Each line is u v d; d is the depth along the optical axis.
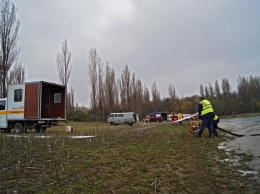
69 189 4.41
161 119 48.53
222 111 66.44
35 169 5.73
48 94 18.03
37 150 8.08
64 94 17.38
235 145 9.37
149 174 5.42
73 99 45.84
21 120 16.03
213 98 70.19
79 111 45.88
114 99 46.41
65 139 11.25
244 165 6.11
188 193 4.34
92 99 41.62
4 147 8.51
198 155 7.45
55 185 4.64
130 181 4.96
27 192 4.26
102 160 6.67
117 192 4.35
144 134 14.33
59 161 6.49
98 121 41.34
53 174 5.35
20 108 15.93
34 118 15.39
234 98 71.31
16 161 6.48
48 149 8.23
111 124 32.94
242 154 7.47
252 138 11.48
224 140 10.93
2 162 6.34
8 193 4.23
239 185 4.65
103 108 43.12
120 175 5.36
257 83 70.31
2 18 22.27
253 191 4.32
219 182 4.85
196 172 5.59
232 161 6.61
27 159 6.70
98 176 5.23
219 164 6.29
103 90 43.25
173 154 7.57
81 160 6.65
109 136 12.96
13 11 22.78
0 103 16.77
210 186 4.64
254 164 6.21
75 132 15.97
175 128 20.83
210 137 11.99
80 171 5.59
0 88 22.06
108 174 5.40
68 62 35.78
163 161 6.62
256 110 67.94
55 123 17.14
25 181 4.85
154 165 6.19
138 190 4.46
